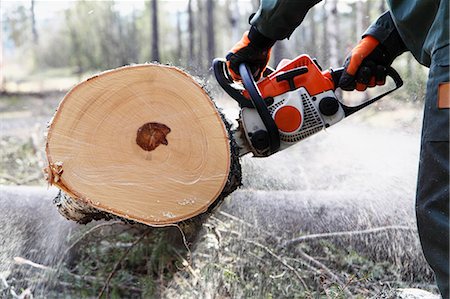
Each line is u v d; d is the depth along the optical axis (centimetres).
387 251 281
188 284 248
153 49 1853
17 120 949
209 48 1944
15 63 2820
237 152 189
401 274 273
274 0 171
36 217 284
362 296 235
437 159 144
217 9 2731
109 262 279
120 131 168
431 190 146
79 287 264
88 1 2302
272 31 178
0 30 2014
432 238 147
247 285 243
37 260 281
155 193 171
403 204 290
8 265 270
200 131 170
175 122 169
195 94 168
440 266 145
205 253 269
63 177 166
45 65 2664
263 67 197
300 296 235
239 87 196
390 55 197
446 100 142
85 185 167
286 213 290
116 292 264
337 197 296
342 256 275
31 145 546
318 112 191
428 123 146
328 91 192
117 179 169
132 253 280
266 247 262
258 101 183
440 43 145
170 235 270
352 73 194
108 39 2303
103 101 166
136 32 2531
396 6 166
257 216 288
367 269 266
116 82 165
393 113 579
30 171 429
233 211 289
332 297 227
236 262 256
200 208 173
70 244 283
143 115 168
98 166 168
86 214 213
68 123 166
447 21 144
